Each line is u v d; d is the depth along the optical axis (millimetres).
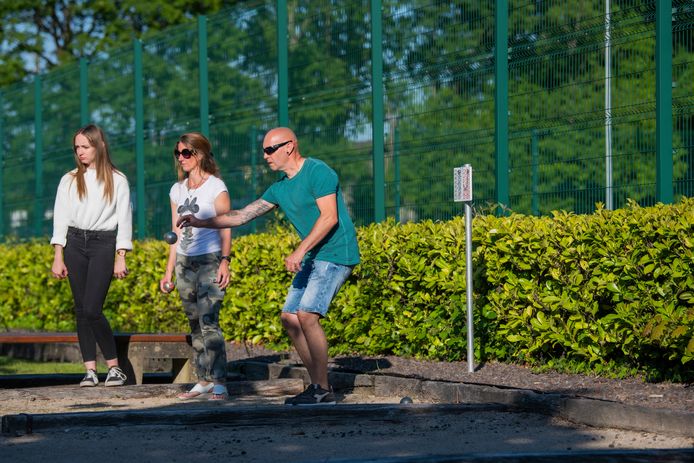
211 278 14797
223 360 14953
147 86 30359
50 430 12008
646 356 15047
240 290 23156
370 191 22312
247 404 14398
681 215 14344
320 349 13898
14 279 32500
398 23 21656
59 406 14461
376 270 19266
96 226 15969
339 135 23172
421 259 18516
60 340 17812
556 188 18344
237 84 26641
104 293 16047
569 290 15805
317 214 13945
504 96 19219
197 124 28234
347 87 23031
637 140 17094
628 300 14867
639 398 12820
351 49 22922
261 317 22625
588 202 17828
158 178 29891
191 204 14875
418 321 18688
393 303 18969
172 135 29328
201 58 27812
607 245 15156
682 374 14297
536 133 18734
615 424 11750
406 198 21344
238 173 26594
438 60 20688
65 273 16328
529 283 16484
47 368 21969
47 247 31688
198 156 14930
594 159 17750
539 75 18734
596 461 9133
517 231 16766
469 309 16344
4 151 39500
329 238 13906
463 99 20156
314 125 23922
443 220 20484
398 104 21547
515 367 16672
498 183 19203
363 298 19469
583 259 15602
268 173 25516
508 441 11031
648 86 16969
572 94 18156
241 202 26500
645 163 16969
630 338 14641
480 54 19812
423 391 15117
